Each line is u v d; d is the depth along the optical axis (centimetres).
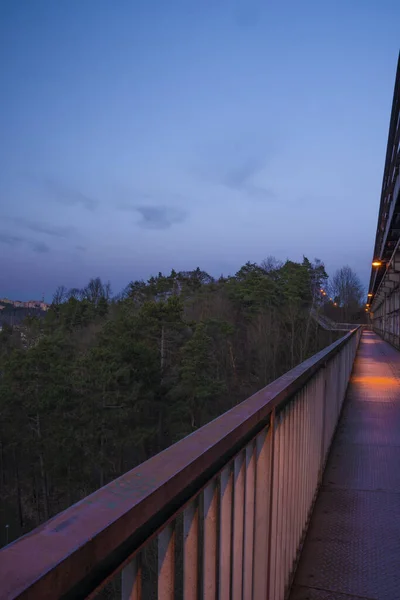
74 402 3369
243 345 5909
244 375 5512
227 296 7169
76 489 3375
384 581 254
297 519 281
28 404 3381
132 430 3472
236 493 155
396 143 1352
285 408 240
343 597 239
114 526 72
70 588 62
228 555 146
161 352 4016
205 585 128
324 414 453
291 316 6531
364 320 13650
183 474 98
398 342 2811
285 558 239
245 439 159
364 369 1433
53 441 3275
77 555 63
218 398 3997
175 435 3734
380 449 522
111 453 3481
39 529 67
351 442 552
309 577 260
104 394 3316
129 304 6531
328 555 285
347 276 14050
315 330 6906
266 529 192
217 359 4884
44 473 3394
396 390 969
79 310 6988
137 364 3581
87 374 3428
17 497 3609
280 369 5788
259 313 6431
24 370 3456
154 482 89
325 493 391
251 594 171
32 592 54
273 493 211
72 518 71
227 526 145
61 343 4288
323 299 8688
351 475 436
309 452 341
